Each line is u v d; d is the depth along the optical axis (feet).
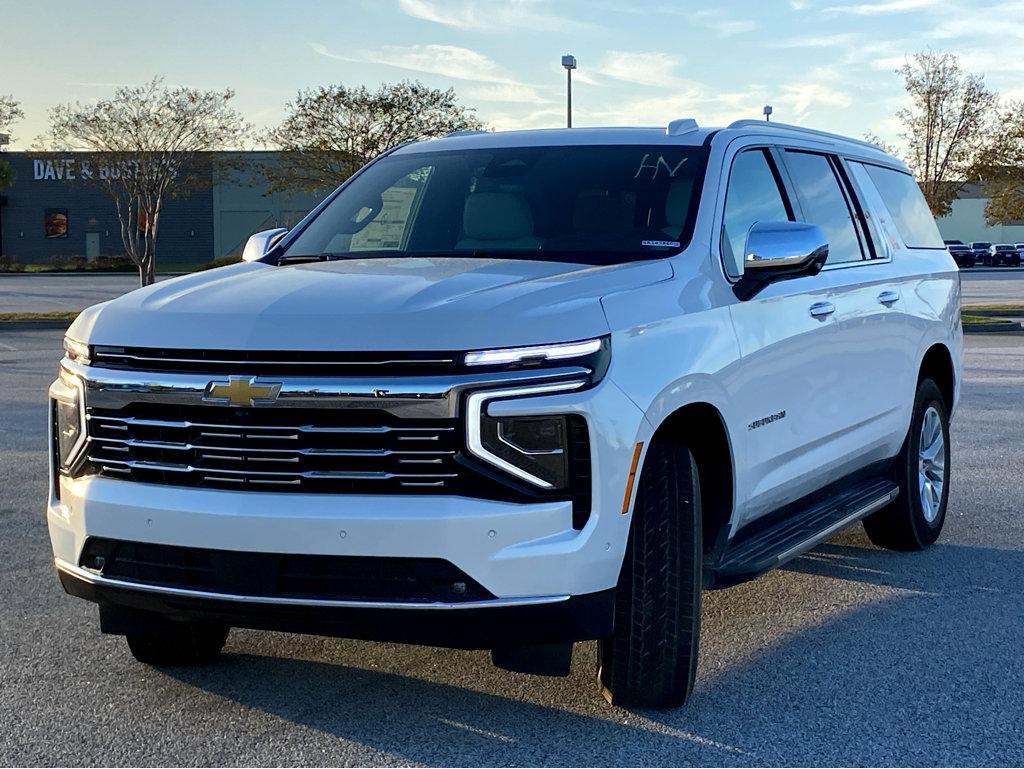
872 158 21.27
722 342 13.79
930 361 22.08
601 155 16.60
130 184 105.81
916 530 20.42
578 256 14.58
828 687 13.97
